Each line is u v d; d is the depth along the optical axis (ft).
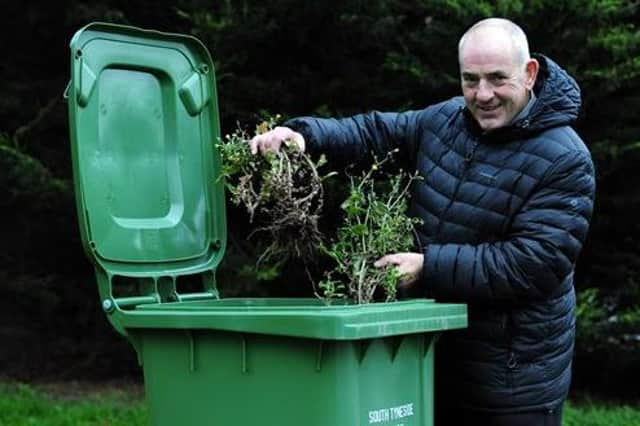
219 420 10.03
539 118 10.65
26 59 25.45
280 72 23.15
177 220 11.63
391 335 9.47
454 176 11.05
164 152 11.64
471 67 10.59
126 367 26.94
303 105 23.22
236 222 23.61
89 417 21.53
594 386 25.67
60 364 26.91
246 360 9.75
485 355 10.87
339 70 23.07
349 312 9.16
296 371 9.49
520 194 10.60
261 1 21.89
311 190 11.21
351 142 11.85
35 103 24.81
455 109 11.43
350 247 10.83
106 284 10.78
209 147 12.09
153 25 24.14
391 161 12.00
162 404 10.44
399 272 10.44
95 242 10.65
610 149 22.03
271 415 9.68
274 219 10.96
